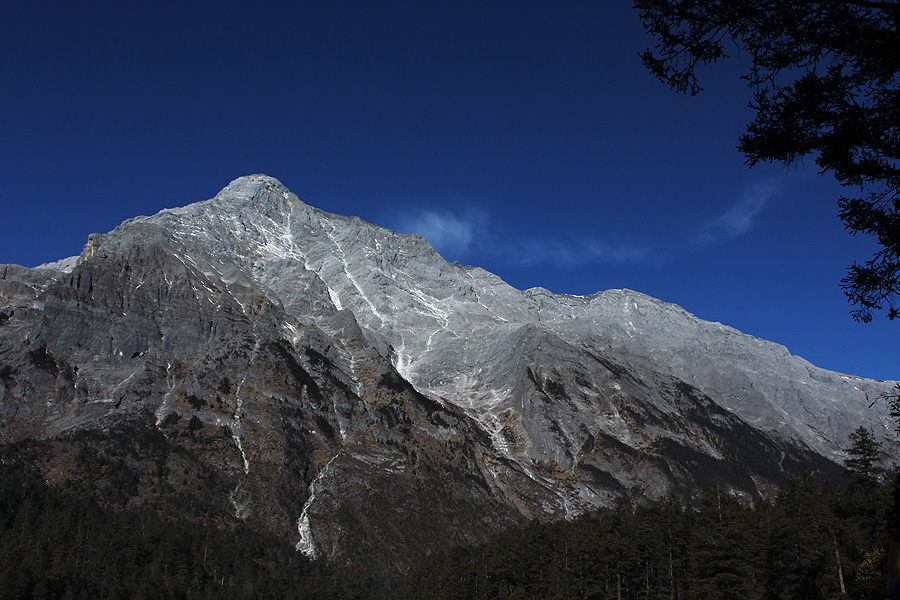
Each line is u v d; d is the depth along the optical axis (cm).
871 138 1908
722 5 1895
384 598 14362
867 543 8825
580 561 10819
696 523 10419
